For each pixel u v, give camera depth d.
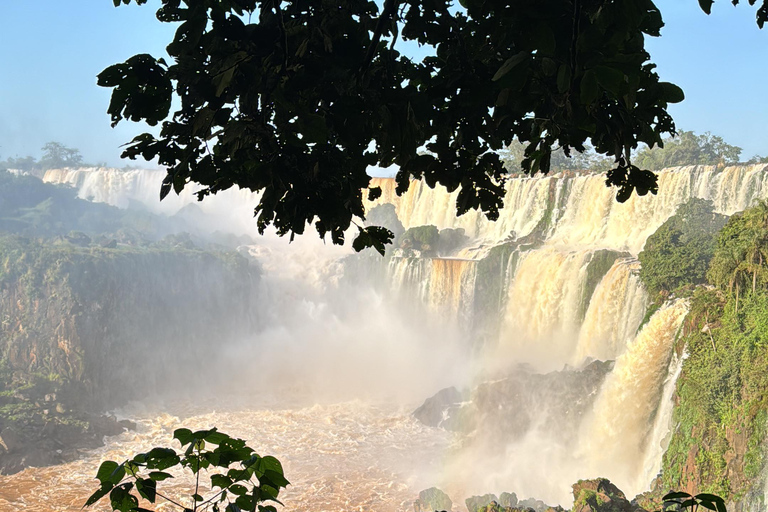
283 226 4.40
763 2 4.32
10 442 45.56
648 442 40.09
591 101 3.55
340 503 39.41
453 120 4.47
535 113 4.21
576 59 3.56
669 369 38.97
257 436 51.12
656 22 4.01
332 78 4.21
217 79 4.15
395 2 4.51
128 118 4.21
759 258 32.62
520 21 3.63
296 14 4.54
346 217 4.36
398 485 41.59
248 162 4.36
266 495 4.34
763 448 28.80
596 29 3.53
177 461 4.25
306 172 4.28
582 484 27.25
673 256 44.91
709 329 33.66
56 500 40.81
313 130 4.09
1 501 40.12
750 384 29.92
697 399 32.19
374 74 4.49
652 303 45.97
